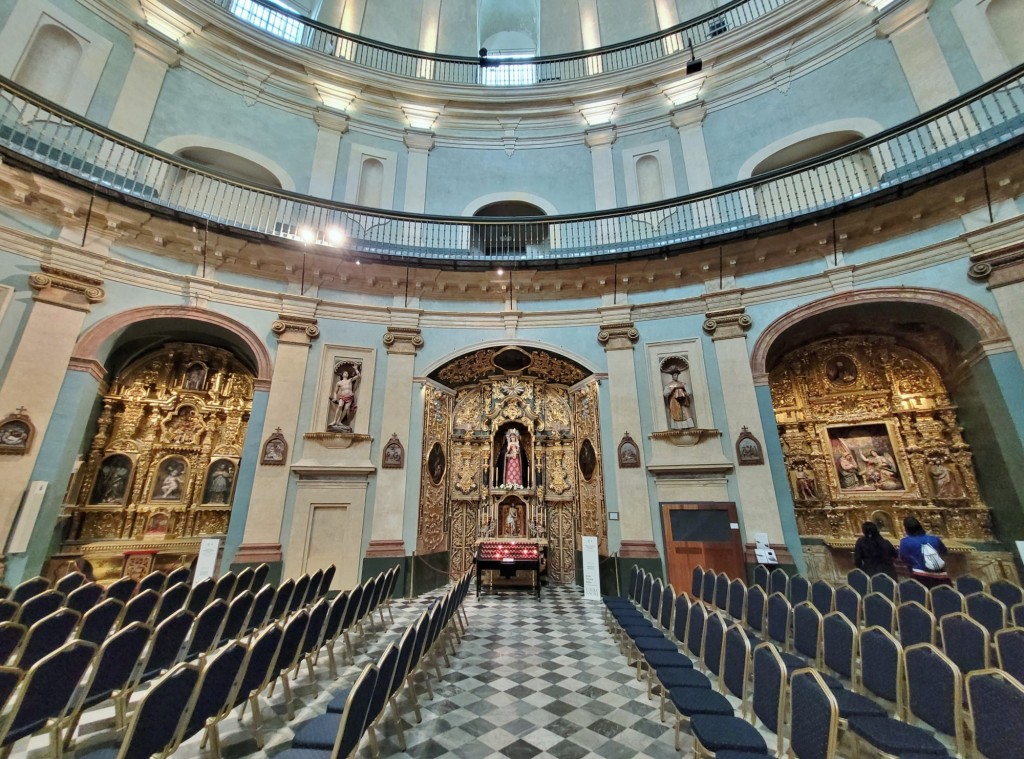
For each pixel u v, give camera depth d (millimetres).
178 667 2301
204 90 9359
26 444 5914
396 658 2816
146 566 7719
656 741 3117
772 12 9922
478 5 13266
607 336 8430
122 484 7898
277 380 7688
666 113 10656
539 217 8711
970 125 7293
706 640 3438
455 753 2965
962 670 3109
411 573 7488
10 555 5652
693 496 7383
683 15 12055
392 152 10734
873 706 2658
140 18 8945
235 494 7254
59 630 3189
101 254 6875
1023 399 5863
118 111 8234
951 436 7480
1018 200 6191
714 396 7734
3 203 6281
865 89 8773
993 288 6219
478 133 11266
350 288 8578
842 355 8484
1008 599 4590
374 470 7727
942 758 2170
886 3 8844
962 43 7883
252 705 3020
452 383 9297
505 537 8930
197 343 8703
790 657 3492
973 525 7000
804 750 2129
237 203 8797
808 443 8484
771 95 9797
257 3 10656
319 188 9805
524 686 4012
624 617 4758
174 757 2830
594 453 8281
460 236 10016
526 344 8656
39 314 6297
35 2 7703
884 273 7020
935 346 7566
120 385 8180
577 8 12992
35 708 2346
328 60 10625
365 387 8148
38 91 7637
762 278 7906
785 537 6863
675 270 8289
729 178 9742
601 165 10688
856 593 4449
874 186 8062
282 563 7020
